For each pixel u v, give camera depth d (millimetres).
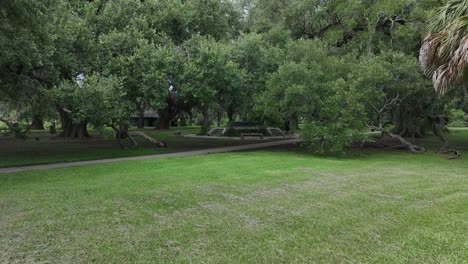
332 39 19125
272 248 4191
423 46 6738
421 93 15062
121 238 4527
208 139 25406
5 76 12148
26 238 4520
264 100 14750
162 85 14148
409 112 21062
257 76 16688
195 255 3988
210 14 18844
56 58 12711
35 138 24922
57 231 4789
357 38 18703
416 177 9289
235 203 6359
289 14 20969
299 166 11047
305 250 4133
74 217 5426
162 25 17234
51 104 13523
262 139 25391
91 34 14609
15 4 8320
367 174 9711
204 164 11352
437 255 3947
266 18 22859
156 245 4293
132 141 17531
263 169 10336
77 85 12930
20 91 12789
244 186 7879
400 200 6609
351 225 5074
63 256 3959
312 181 8555
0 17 8711
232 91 16531
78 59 14188
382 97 14680
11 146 18953
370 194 7125
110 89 12711
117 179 8664
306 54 15883
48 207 5973
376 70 13523
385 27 19078
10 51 10516
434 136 25422
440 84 6219
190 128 46188
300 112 14352
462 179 9016
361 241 4418
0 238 4523
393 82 14156
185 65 14680
